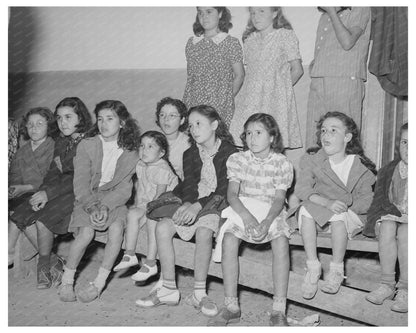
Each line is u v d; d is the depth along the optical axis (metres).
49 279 3.70
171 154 3.91
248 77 3.99
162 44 4.38
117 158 3.76
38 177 4.01
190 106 4.02
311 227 3.25
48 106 4.55
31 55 4.54
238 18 4.18
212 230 3.32
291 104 3.95
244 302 3.58
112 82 4.46
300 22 4.11
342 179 3.49
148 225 3.51
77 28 4.48
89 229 3.53
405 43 3.78
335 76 3.83
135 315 3.33
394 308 3.13
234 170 3.38
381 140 3.97
